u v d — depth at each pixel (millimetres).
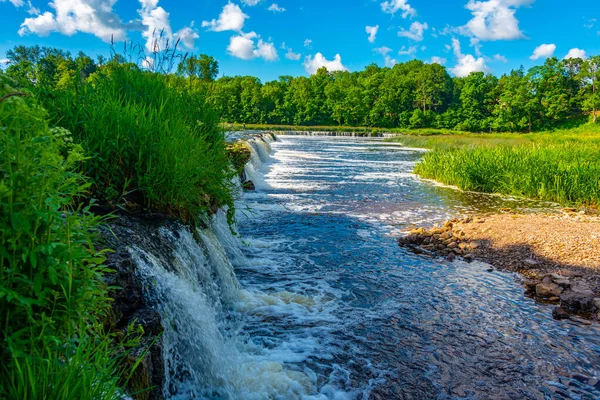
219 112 10453
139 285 4367
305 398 4734
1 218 2225
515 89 108500
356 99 120062
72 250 2447
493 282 8227
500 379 5191
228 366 5098
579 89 114438
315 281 8055
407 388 4977
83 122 6039
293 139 63125
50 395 2287
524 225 11516
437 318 6707
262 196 16375
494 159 20422
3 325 2320
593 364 5527
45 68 6699
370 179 21953
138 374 3506
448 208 15344
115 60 8336
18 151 2299
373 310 6926
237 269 8500
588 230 10859
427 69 133250
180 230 6242
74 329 2664
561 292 7562
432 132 95312
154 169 6445
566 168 18312
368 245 10477
